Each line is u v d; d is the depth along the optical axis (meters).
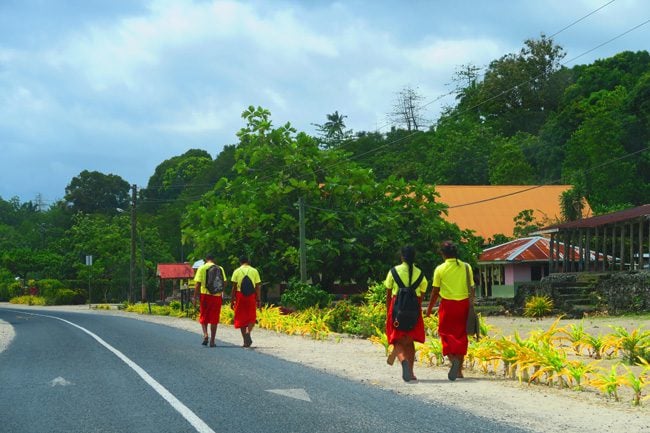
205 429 7.24
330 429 7.19
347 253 35.44
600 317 25.50
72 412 8.27
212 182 95.88
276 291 40.84
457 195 54.25
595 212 52.25
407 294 10.50
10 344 18.45
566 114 74.62
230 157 97.50
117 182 121.75
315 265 34.34
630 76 78.19
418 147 87.62
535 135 83.94
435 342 12.72
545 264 39.84
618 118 66.25
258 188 37.12
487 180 77.25
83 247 72.75
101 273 70.88
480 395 9.29
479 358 11.35
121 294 69.75
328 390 9.61
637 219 28.33
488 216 52.00
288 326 21.08
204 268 16.23
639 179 61.62
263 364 12.54
